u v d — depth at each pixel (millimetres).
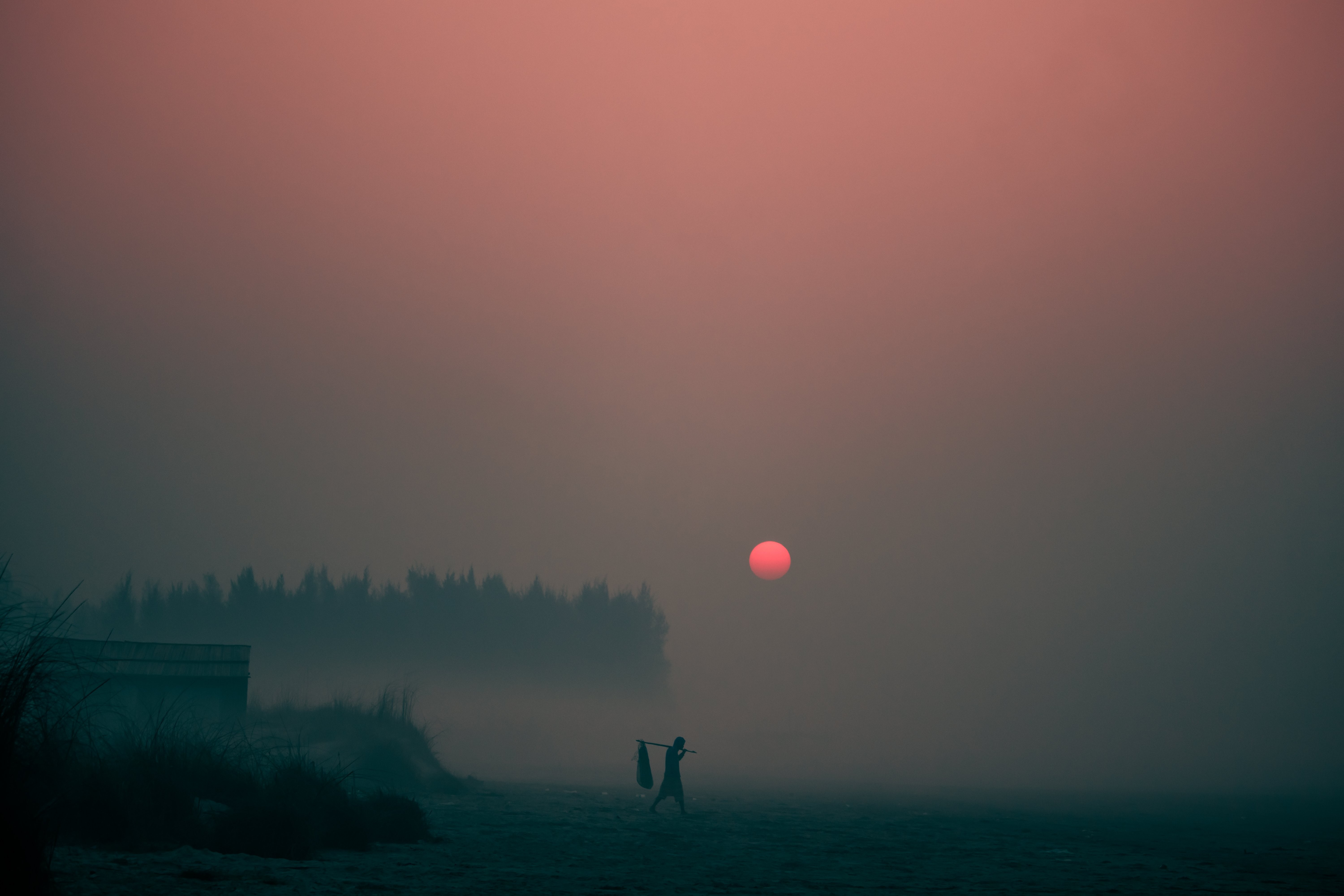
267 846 9961
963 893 9672
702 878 10281
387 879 8734
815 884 10102
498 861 11320
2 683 7137
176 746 12195
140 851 9023
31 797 6777
